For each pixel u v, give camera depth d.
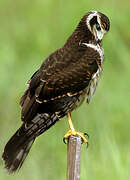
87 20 12.45
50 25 20.09
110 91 16.61
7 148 11.83
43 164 14.27
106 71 17.88
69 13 19.78
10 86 17.16
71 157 11.10
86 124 14.89
